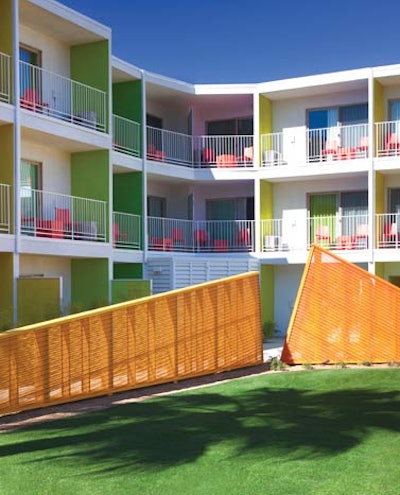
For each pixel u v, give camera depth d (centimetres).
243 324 1683
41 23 2089
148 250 2573
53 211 2175
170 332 1477
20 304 1836
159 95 2742
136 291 2184
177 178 2697
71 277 2236
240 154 2909
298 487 741
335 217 2627
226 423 1055
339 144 2703
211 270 2547
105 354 1333
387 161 2527
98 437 966
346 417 1095
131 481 763
